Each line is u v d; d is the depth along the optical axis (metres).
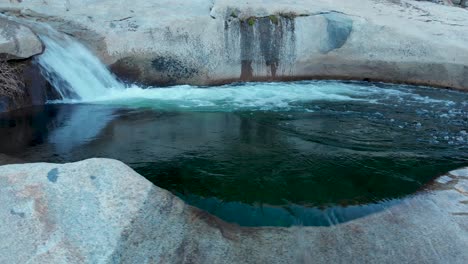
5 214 3.04
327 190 4.17
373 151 5.28
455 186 4.26
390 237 3.32
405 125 6.40
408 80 9.30
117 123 6.24
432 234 3.37
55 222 2.99
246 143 5.44
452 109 7.35
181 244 3.09
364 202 3.92
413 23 9.96
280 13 9.26
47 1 8.68
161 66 8.63
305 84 9.21
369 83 9.44
